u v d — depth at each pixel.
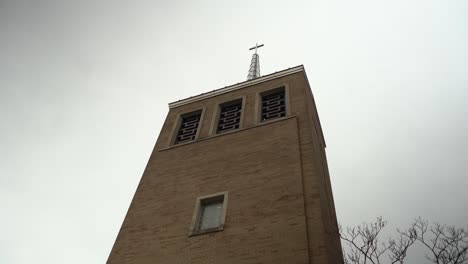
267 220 11.37
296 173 12.62
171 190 14.35
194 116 19.42
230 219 11.98
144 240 12.59
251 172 13.53
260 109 17.45
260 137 15.09
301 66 18.95
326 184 15.61
